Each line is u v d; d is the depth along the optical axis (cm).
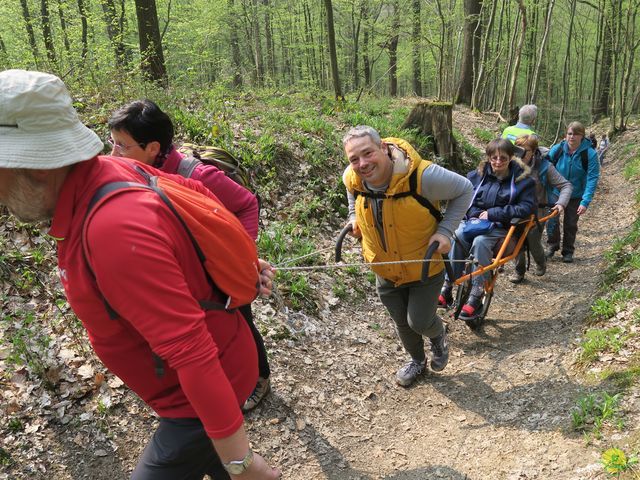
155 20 991
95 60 894
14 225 430
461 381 406
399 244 338
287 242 548
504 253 486
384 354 444
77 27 1271
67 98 139
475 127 1445
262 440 331
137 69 797
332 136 792
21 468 282
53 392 321
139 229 139
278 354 402
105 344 161
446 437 341
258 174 625
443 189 320
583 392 343
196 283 162
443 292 495
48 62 786
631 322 403
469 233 487
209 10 2158
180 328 142
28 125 131
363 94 1612
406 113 1241
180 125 648
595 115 2634
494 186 496
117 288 139
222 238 164
